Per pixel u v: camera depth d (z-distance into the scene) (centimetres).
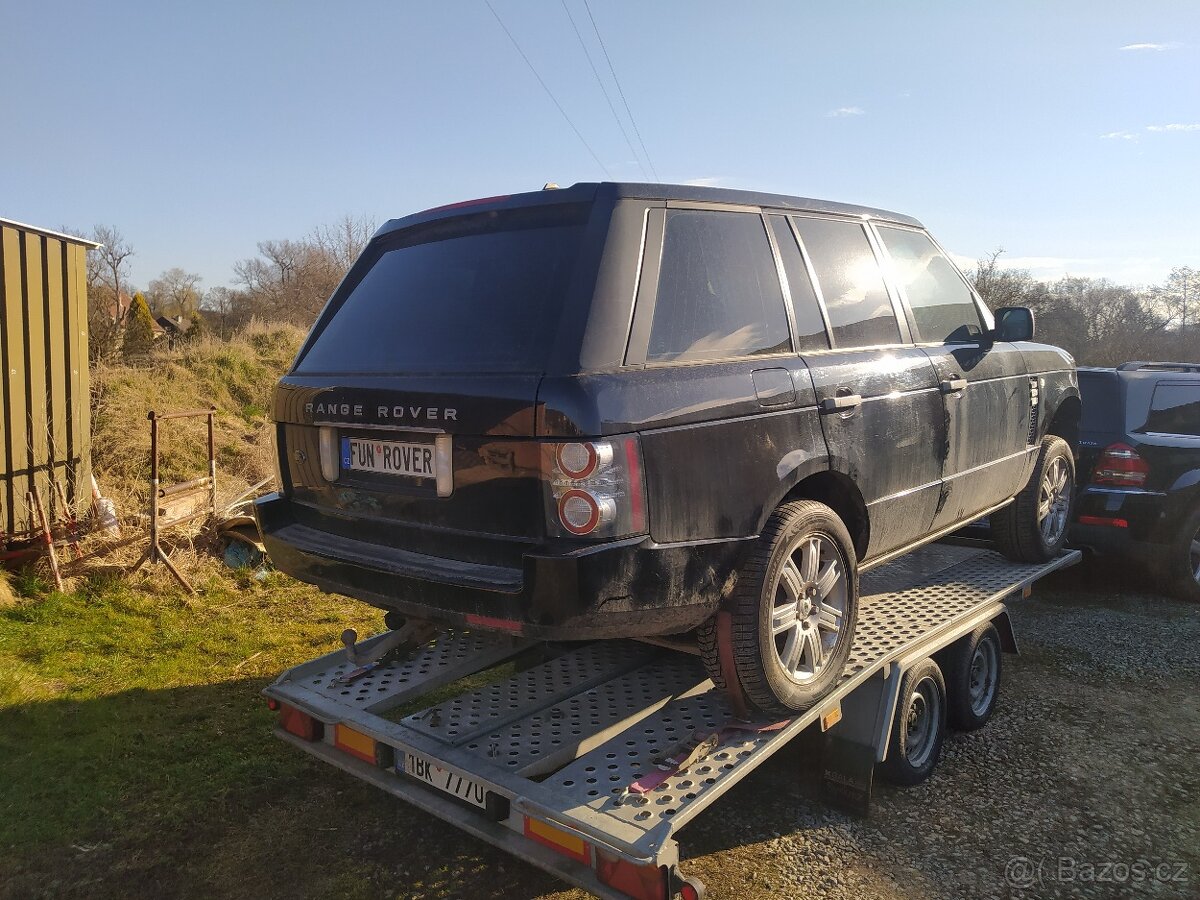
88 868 300
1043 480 497
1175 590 631
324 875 300
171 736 394
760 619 278
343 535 305
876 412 342
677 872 223
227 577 619
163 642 506
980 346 439
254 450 936
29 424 608
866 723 335
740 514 276
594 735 289
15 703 414
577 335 252
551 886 295
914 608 403
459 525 263
